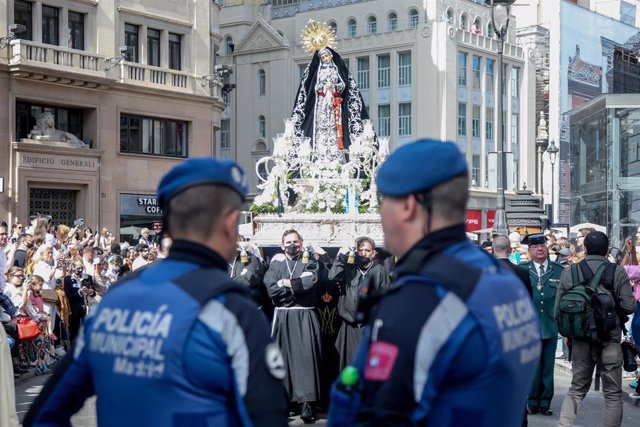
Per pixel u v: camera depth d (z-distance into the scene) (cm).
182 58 4106
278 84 6138
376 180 374
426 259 341
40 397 379
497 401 332
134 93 3856
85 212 3678
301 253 1199
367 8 6034
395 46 5888
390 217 359
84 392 380
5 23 3372
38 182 3512
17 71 3359
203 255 365
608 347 954
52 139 3547
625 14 6969
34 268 1712
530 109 6506
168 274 360
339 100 2020
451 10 5938
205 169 371
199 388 343
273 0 6494
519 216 3136
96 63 3653
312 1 6262
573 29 5416
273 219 1708
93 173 3694
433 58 5753
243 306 352
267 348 349
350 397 338
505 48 6262
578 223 3419
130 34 3888
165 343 343
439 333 321
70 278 1834
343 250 1214
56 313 1766
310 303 1177
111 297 369
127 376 350
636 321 1209
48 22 3566
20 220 3409
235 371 344
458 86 5878
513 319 344
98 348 362
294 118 2044
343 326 1205
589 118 3247
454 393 327
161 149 4009
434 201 350
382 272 1184
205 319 344
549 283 1239
